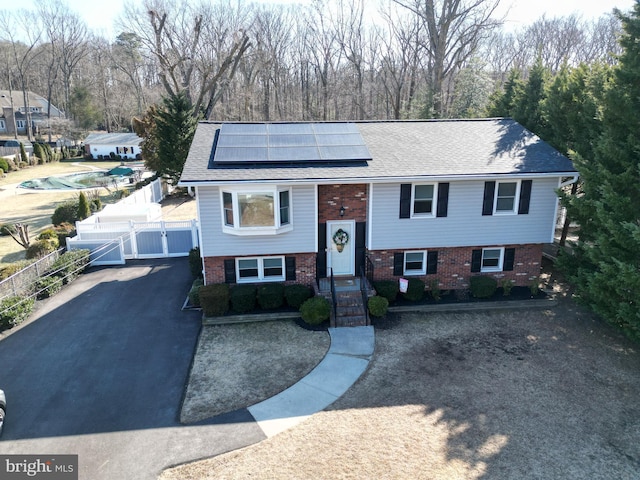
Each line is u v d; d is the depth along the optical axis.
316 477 9.20
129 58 82.06
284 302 16.89
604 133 14.80
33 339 15.09
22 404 11.70
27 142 78.94
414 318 16.36
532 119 23.05
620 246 13.84
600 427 10.70
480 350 14.20
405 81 51.53
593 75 18.11
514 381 12.55
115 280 20.34
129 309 17.31
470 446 10.06
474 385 12.36
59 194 43.19
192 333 15.41
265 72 54.62
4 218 33.72
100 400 11.85
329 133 18.36
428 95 37.16
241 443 10.21
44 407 11.57
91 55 95.44
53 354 14.16
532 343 14.62
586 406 11.47
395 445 10.09
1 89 94.50
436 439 10.28
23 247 26.02
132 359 13.84
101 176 52.56
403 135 19.02
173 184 37.75
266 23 55.81
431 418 10.99
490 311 16.92
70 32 86.62
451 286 18.16
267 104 54.84
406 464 9.53
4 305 15.91
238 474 9.30
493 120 20.72
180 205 35.69
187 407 11.52
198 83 57.88
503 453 9.87
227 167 15.88
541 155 17.45
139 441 10.31
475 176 16.03
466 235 17.30
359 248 17.62
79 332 15.54
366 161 16.70
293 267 17.23
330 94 53.50
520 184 16.83
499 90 30.61
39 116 89.25
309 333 15.28
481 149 17.91
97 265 22.45
